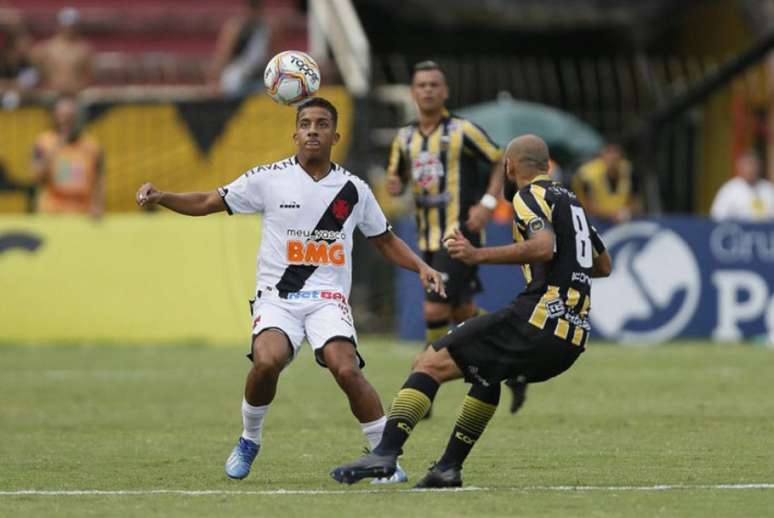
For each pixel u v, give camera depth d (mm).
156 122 72500
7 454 32219
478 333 26328
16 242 62844
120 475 28984
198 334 62312
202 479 28406
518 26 93750
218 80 78062
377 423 27141
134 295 62594
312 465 30391
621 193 65000
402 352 58125
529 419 38375
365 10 91750
